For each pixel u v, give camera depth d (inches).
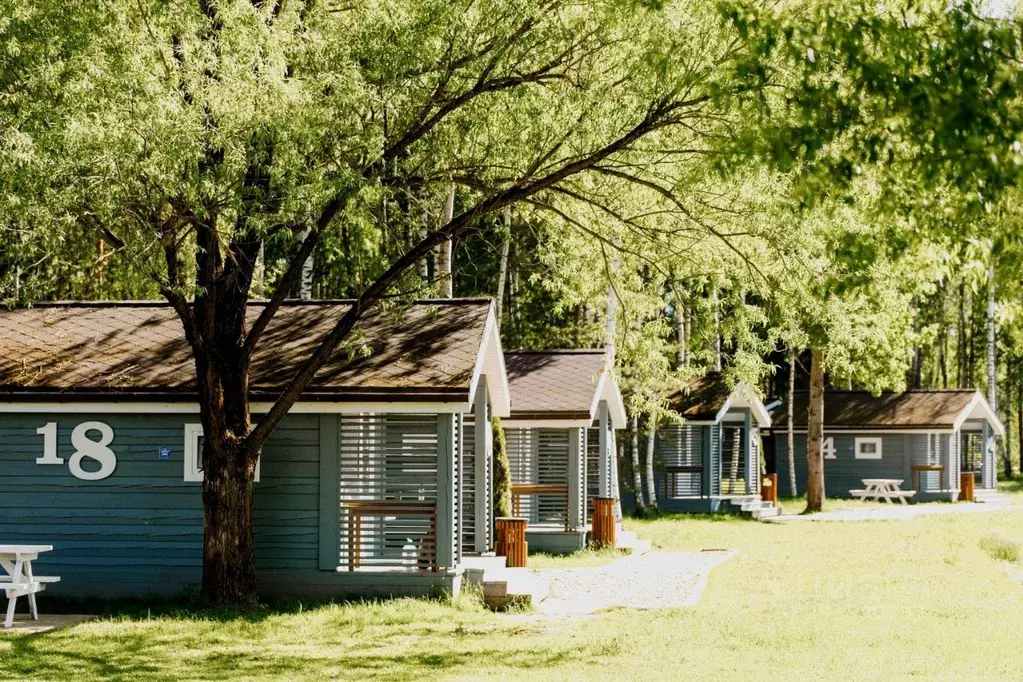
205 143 563.8
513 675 495.8
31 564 732.0
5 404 729.0
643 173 646.5
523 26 588.7
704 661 524.1
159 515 728.3
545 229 841.5
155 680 487.2
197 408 722.2
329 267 1526.8
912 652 546.0
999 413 2957.7
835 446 1994.3
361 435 725.3
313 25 623.5
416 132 622.8
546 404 1049.5
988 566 924.0
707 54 518.6
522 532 867.4
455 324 783.1
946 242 393.7
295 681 486.0
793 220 601.0
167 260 595.8
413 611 660.7
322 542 715.4
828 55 356.5
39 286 580.1
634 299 863.7
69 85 527.2
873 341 1498.5
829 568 916.6
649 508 1558.8
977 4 354.6
